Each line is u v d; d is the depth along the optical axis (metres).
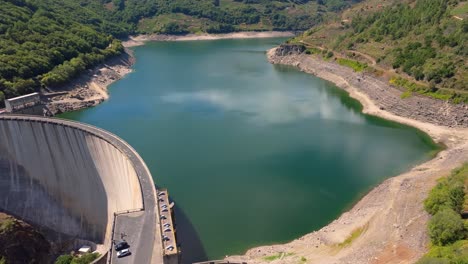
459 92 149.00
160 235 68.19
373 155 127.56
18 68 176.88
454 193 77.56
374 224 84.31
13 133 110.31
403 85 171.88
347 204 99.88
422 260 61.16
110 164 98.38
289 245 83.12
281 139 141.38
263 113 170.62
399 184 102.69
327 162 122.88
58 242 100.12
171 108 178.12
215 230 89.81
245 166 120.38
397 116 161.88
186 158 126.38
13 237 91.19
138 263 62.69
